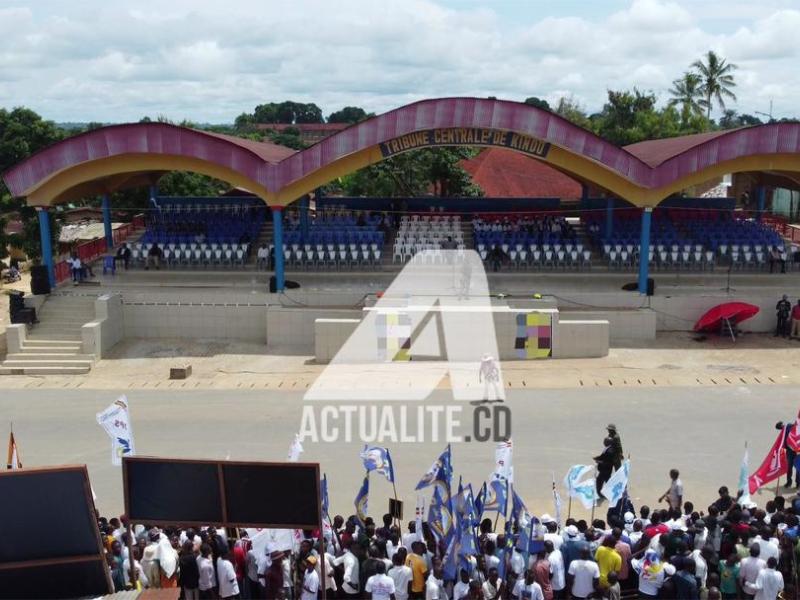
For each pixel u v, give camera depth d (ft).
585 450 66.44
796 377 86.07
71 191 113.50
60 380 90.07
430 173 174.70
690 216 136.98
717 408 76.59
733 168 101.50
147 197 180.86
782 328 101.71
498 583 40.16
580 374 88.12
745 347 97.66
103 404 81.20
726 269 116.67
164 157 102.68
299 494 36.22
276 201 102.73
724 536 43.98
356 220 130.93
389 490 59.21
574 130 98.37
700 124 224.94
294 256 116.37
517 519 42.86
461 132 100.89
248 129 427.74
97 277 116.06
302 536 43.62
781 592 42.57
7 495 30.07
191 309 103.65
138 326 104.42
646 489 59.00
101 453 67.97
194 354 98.37
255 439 70.13
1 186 144.77
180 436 71.10
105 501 58.34
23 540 30.55
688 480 60.49
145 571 41.70
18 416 77.77
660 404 77.92
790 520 45.32
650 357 94.12
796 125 97.25
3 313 119.14
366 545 42.11
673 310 104.22
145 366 94.58
